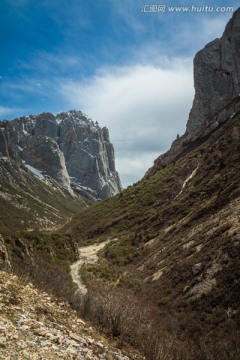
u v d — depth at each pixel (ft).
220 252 105.50
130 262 183.52
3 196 611.47
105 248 235.20
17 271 54.95
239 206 131.44
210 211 161.79
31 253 108.58
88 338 34.58
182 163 341.41
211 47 488.02
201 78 481.87
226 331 72.38
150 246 187.83
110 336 40.52
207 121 439.63
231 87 451.94
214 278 95.91
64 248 169.48
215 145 279.49
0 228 103.86
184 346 50.80
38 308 37.11
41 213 643.04
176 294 103.55
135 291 118.73
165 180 328.90
